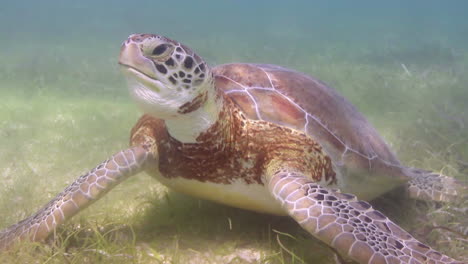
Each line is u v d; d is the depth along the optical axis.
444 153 1.59
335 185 1.04
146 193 1.25
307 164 0.97
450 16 16.28
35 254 0.88
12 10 12.07
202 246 0.97
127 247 0.90
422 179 1.33
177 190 1.08
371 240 0.77
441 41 6.63
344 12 18.69
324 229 0.78
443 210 1.17
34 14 11.30
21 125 2.01
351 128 1.13
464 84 3.03
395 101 2.58
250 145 0.96
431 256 0.76
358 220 0.80
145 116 1.14
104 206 1.16
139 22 9.25
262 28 9.65
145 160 1.00
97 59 4.16
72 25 8.80
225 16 13.89
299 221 0.81
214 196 1.02
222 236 1.01
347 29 9.79
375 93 2.79
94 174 0.95
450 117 2.01
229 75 1.09
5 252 0.86
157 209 1.12
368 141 1.17
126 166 0.97
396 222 1.14
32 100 2.55
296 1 29.36
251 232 1.03
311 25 10.94
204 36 7.13
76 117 2.18
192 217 1.08
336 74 3.52
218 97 0.94
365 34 8.46
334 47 5.59
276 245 0.97
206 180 0.98
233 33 8.05
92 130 1.92
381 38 7.42
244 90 1.04
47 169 1.48
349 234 0.77
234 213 1.10
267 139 0.97
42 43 5.70
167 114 0.90
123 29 8.14
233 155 0.96
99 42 6.11
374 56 4.93
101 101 2.64
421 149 1.67
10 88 2.86
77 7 14.85
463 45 6.39
